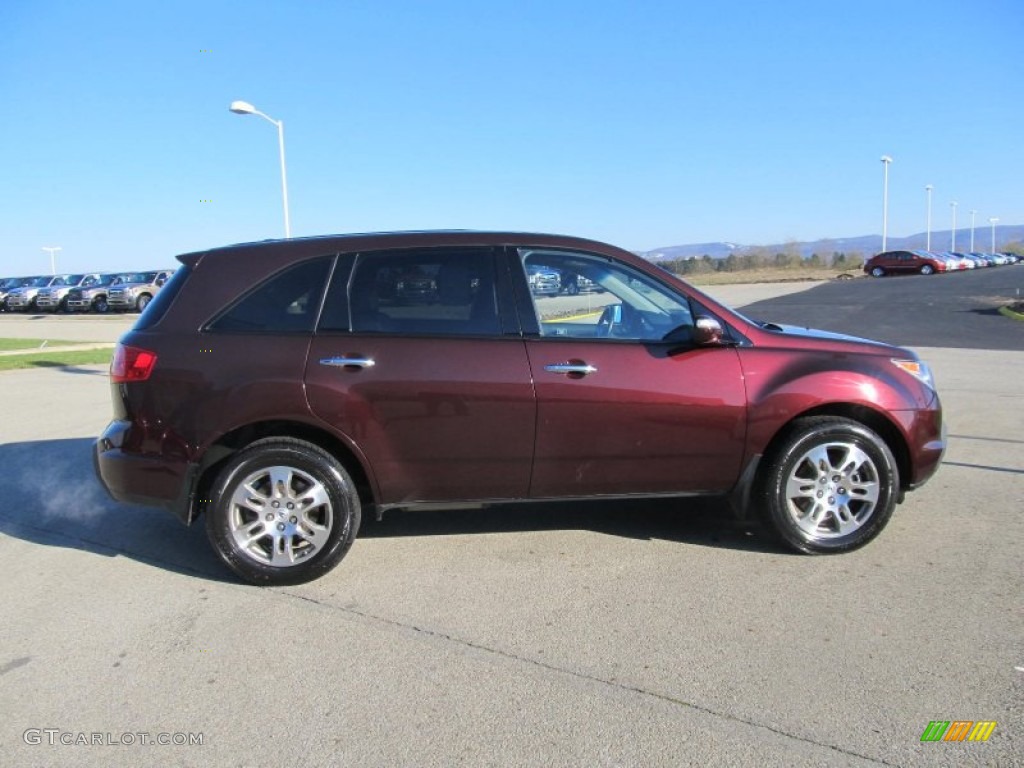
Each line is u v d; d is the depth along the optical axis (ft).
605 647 11.45
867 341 15.46
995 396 31.40
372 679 10.73
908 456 14.83
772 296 107.86
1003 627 11.74
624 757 8.97
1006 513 16.83
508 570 14.33
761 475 14.66
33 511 18.51
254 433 13.97
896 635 11.58
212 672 11.00
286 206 68.49
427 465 13.93
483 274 14.25
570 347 14.05
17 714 10.10
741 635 11.70
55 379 42.86
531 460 14.06
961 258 181.78
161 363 13.71
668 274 14.83
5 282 144.97
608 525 16.62
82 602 13.34
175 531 17.02
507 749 9.17
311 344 13.73
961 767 8.70
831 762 8.82
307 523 13.76
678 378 14.10
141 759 9.16
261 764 9.03
